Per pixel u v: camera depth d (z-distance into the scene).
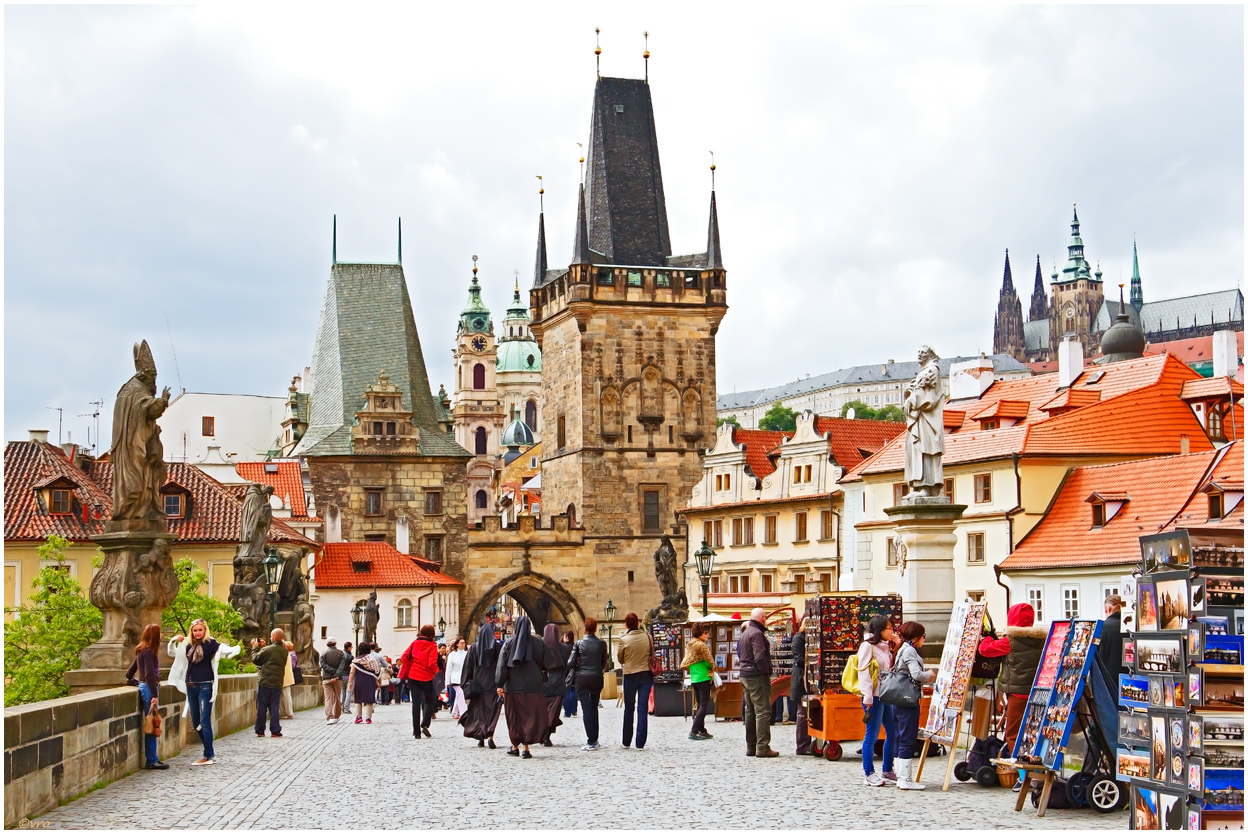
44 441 100.38
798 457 111.56
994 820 21.88
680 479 150.12
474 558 145.62
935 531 36.88
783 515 113.12
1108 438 80.88
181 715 34.50
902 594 37.38
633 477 149.25
